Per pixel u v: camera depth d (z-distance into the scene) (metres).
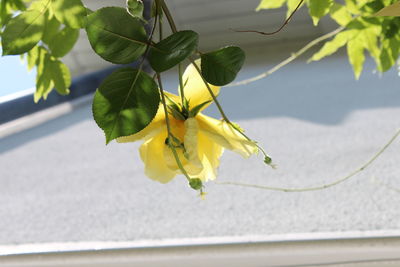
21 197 3.97
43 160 4.82
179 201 3.41
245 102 5.70
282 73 6.57
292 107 5.29
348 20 1.46
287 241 1.68
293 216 3.01
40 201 3.84
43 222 3.45
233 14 7.50
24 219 3.54
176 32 0.99
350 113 4.80
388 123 4.38
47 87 1.29
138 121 0.98
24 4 1.26
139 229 3.14
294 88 5.91
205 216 3.16
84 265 1.78
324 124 4.64
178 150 1.00
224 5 7.43
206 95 1.04
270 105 5.47
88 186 4.00
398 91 5.14
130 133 0.98
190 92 1.04
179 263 1.72
